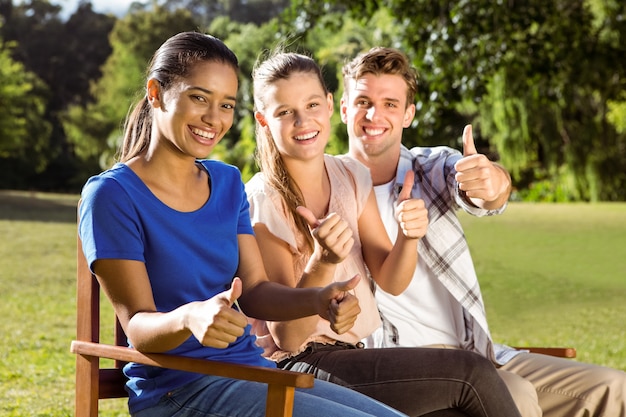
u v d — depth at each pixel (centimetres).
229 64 265
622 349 799
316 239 272
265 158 318
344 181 329
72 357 700
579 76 1516
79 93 5700
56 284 1159
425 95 1190
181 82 259
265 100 317
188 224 265
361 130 367
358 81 368
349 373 281
